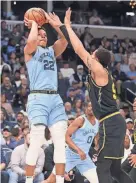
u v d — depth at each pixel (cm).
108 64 725
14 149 1130
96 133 938
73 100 1731
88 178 932
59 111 720
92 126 929
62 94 1792
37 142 708
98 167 720
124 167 895
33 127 705
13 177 1102
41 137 708
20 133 1275
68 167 932
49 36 1445
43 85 712
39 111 705
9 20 2180
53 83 720
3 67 1775
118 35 2384
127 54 2156
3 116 1430
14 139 1257
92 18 2331
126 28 2184
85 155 908
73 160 930
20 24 2158
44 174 1127
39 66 714
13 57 1914
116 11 2550
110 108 711
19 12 2416
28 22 721
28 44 705
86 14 2341
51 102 713
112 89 713
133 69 2077
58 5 2444
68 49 2072
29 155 710
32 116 707
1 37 2022
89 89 718
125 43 2208
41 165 1101
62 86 1806
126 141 1140
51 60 725
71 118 1166
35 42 705
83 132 928
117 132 710
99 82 702
